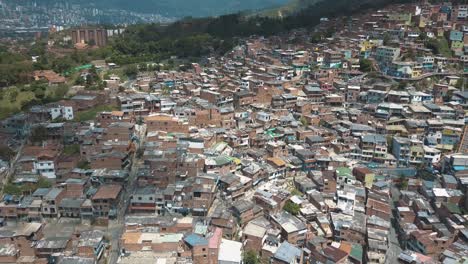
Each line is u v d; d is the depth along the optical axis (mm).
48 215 114125
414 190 135375
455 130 157875
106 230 110375
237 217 110438
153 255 92250
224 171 131000
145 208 113438
